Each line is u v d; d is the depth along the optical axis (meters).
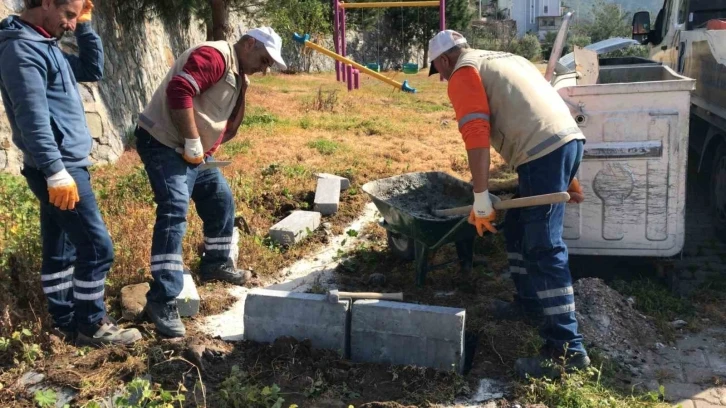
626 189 4.77
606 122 4.68
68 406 3.32
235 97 4.44
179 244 4.22
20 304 4.44
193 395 3.55
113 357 3.88
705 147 6.47
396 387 3.67
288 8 18.22
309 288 5.07
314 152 9.32
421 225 4.50
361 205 7.00
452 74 3.72
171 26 15.37
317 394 3.59
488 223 3.66
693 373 3.87
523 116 3.64
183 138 4.22
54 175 3.50
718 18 7.39
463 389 3.63
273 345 3.93
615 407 3.43
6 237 5.03
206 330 4.34
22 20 3.56
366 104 14.95
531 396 3.54
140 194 6.72
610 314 4.35
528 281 4.33
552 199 3.46
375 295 4.04
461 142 10.43
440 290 4.95
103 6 10.59
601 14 45.34
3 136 7.61
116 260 4.93
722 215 6.08
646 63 7.30
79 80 4.17
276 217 6.67
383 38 36.97
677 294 4.92
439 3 14.73
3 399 3.49
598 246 4.91
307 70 28.81
